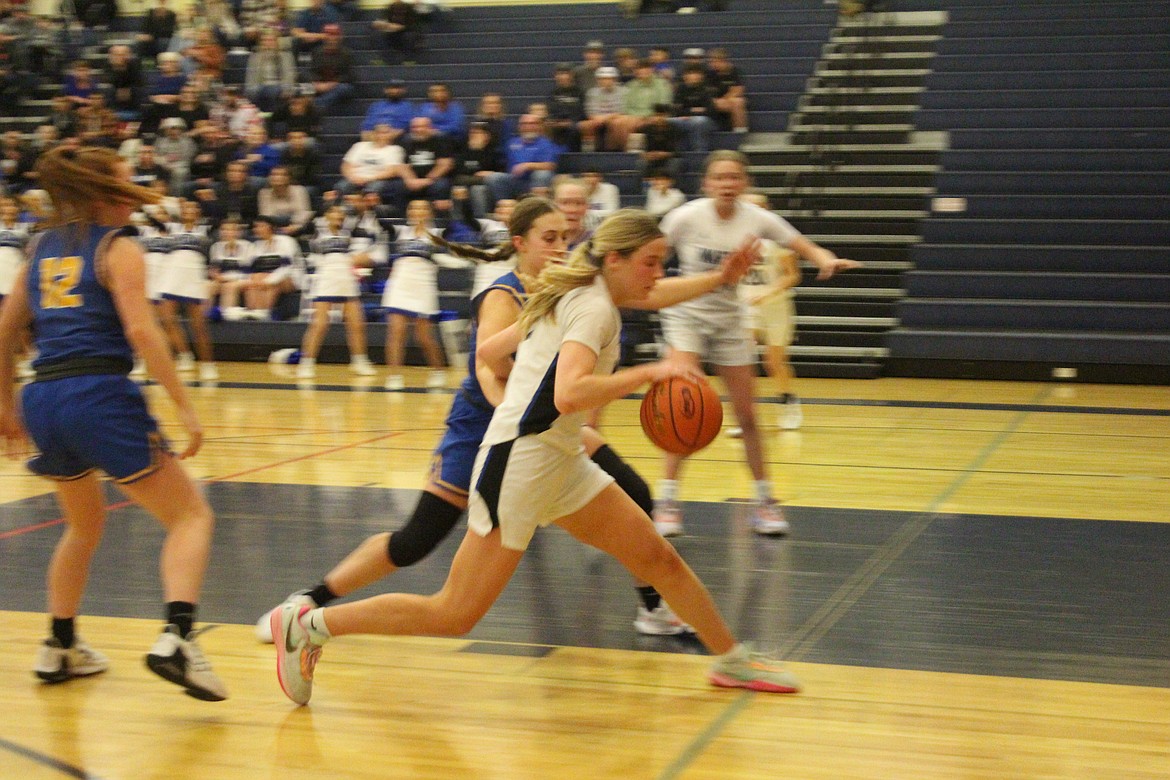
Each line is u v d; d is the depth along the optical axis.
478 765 2.99
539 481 3.06
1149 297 11.71
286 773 2.95
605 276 3.01
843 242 12.80
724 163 5.27
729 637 3.52
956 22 15.52
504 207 9.38
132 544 5.38
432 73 16.33
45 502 6.34
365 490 6.56
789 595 4.54
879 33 15.34
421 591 4.64
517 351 3.28
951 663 3.75
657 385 3.52
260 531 5.65
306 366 12.12
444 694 3.51
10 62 17.36
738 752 3.05
